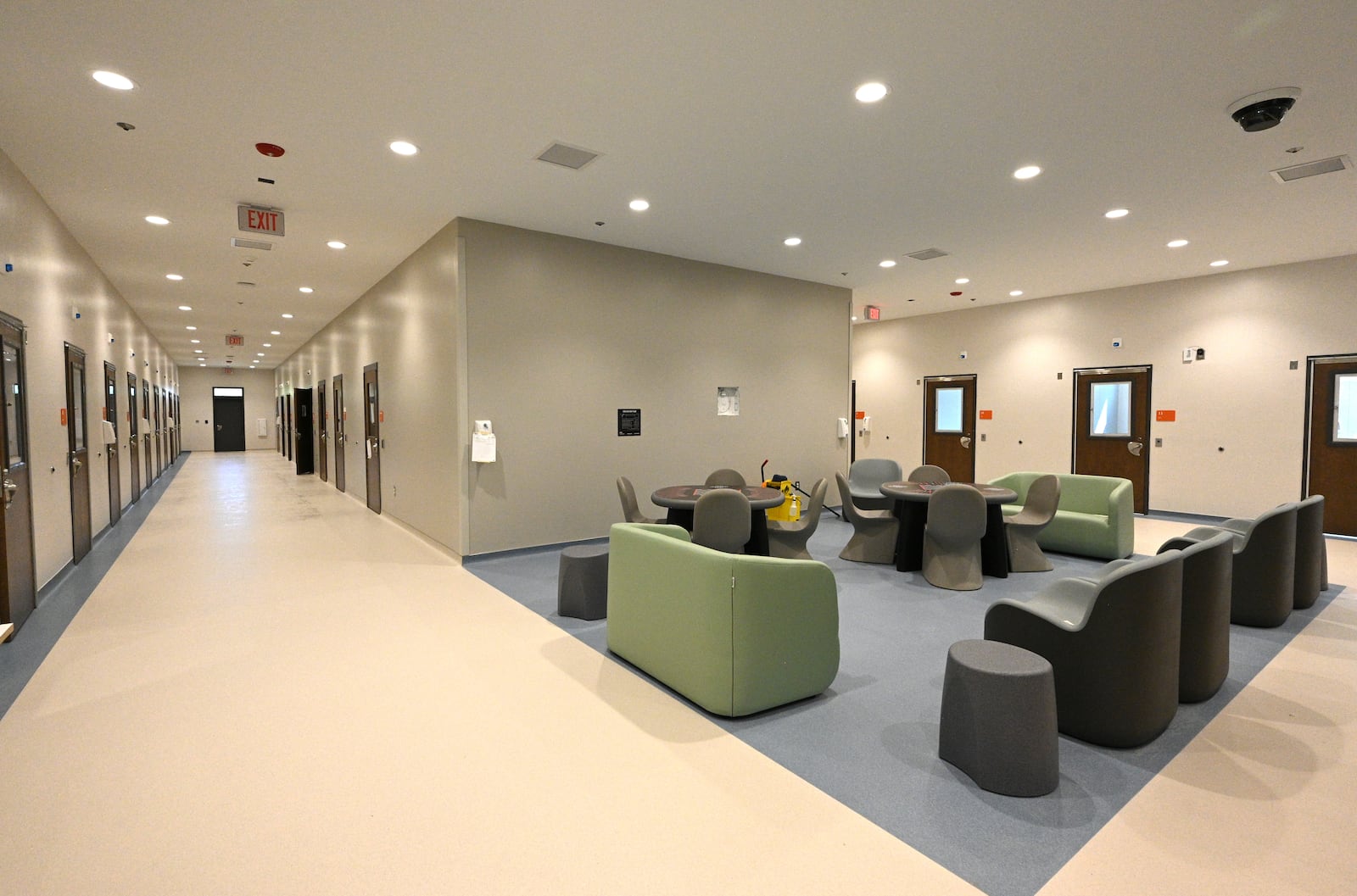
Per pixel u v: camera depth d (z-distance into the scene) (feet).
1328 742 9.02
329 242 21.42
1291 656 12.20
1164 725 9.14
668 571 10.47
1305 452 24.58
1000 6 9.23
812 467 28.60
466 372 19.21
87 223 18.66
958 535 16.75
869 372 38.88
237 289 28.91
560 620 14.30
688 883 6.31
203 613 14.66
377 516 28.19
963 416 34.60
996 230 20.24
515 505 20.40
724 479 20.80
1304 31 9.78
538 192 16.79
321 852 6.76
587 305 21.66
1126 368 28.89
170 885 6.27
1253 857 6.66
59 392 17.78
